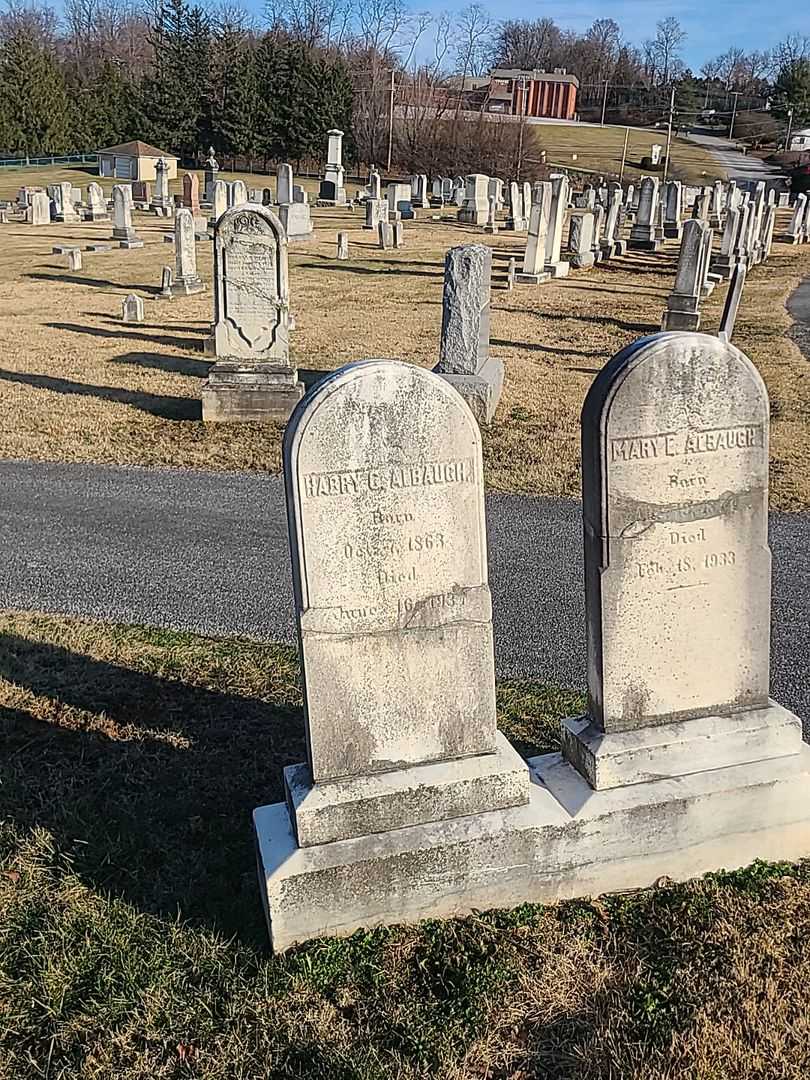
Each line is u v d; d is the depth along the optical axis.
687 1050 3.32
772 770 4.23
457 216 39.09
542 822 3.98
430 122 59.97
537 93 97.44
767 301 21.39
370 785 3.87
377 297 21.22
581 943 3.85
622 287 23.14
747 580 4.20
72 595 7.05
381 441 3.63
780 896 4.12
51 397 12.44
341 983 3.63
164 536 8.27
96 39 100.75
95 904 3.95
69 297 20.50
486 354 12.52
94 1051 3.33
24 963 3.67
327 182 44.91
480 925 3.94
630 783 4.14
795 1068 3.28
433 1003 3.55
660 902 4.12
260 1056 3.33
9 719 5.27
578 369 14.52
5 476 9.70
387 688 3.88
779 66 107.25
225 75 63.38
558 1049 3.37
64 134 62.53
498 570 7.66
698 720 4.27
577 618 6.82
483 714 4.06
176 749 5.04
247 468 10.07
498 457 10.38
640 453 3.89
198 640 6.31
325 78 62.28
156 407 12.10
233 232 10.94
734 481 4.05
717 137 94.31
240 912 3.96
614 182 55.91
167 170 45.72
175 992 3.56
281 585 7.32
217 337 11.40
